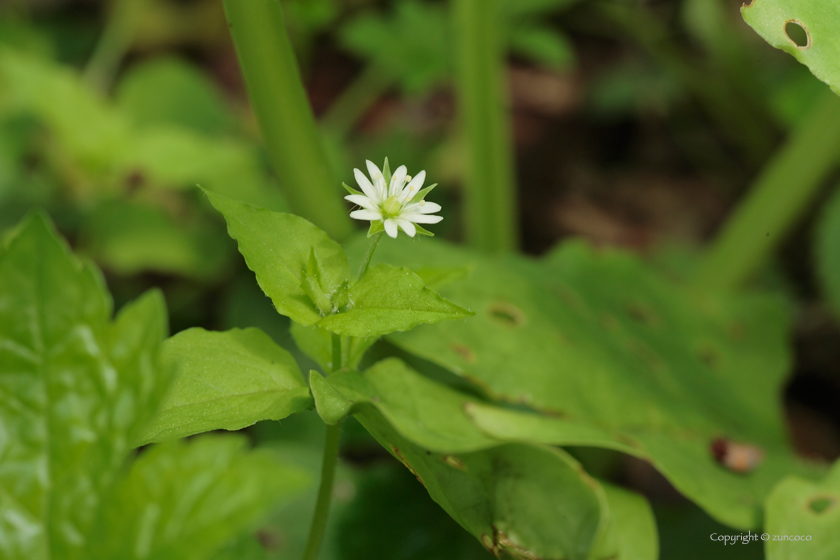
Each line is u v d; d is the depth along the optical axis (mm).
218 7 656
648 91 651
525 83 689
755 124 568
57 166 478
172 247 457
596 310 360
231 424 275
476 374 317
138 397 257
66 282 258
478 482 291
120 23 632
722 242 451
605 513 287
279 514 328
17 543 254
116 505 255
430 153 591
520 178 633
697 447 332
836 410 485
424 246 338
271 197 470
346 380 280
